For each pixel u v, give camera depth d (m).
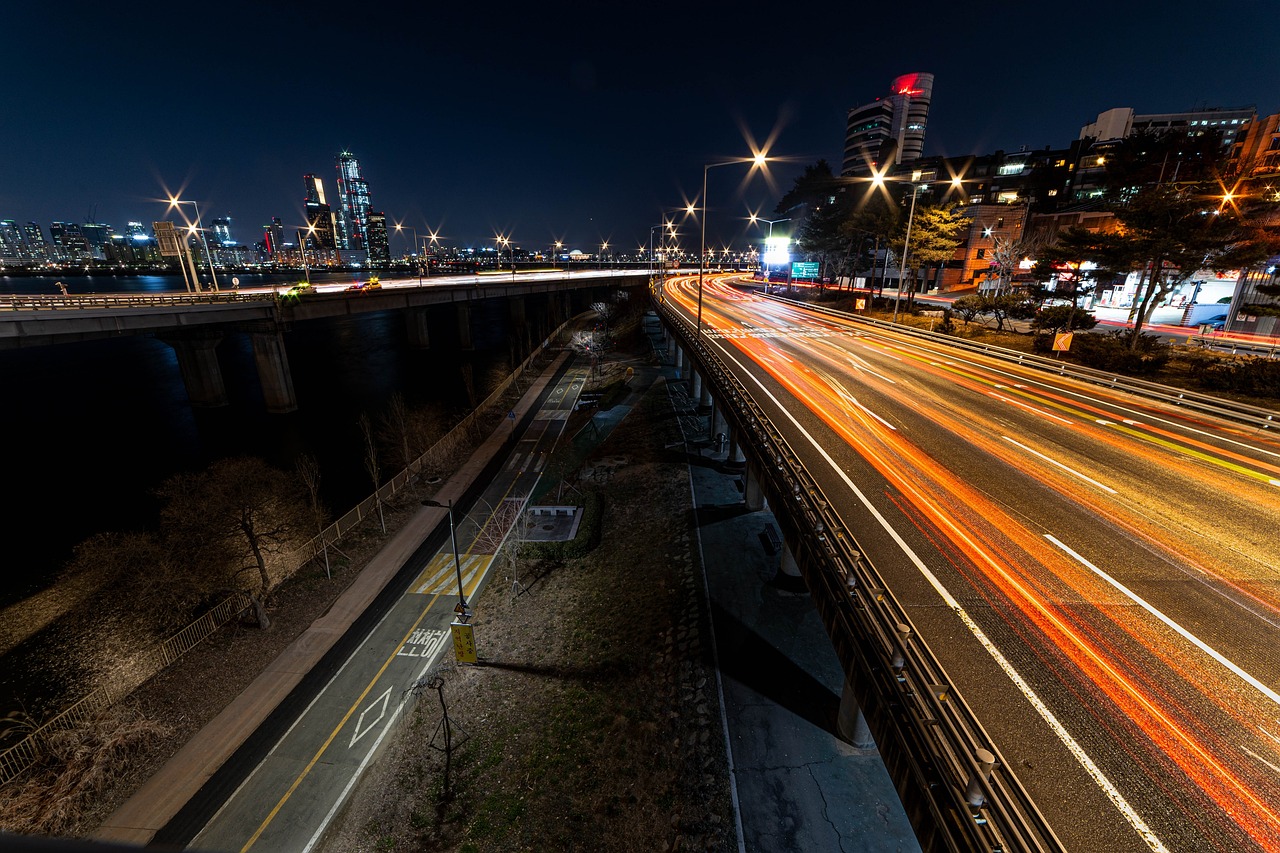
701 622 18.73
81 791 17.89
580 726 17.30
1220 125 112.62
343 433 57.06
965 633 10.06
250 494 27.58
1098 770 7.17
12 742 20.31
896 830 11.47
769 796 12.40
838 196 87.12
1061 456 19.36
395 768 18.22
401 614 26.91
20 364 89.50
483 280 105.81
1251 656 9.35
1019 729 7.89
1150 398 27.11
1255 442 20.83
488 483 42.56
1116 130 113.38
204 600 27.09
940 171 101.19
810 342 44.25
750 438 19.11
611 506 33.41
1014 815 5.21
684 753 14.38
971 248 86.06
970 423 23.22
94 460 49.31
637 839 12.91
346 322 139.75
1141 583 11.60
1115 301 64.31
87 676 23.14
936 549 13.09
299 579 29.42
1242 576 11.83
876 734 8.01
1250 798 6.74
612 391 59.72
